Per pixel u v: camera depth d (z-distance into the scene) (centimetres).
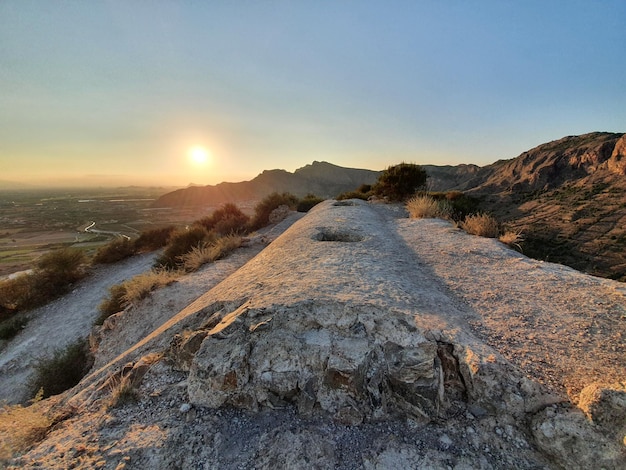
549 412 275
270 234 1886
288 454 289
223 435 312
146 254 2302
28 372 967
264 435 312
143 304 900
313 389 345
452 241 899
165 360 423
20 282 1552
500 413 296
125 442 297
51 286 1606
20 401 805
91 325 1202
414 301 460
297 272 594
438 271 659
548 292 514
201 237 1739
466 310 473
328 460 283
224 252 1418
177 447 295
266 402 346
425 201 1540
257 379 353
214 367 353
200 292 945
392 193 2173
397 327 383
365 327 390
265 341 376
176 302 888
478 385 312
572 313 439
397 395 332
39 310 1466
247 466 281
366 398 330
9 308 1488
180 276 1121
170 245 1719
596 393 264
